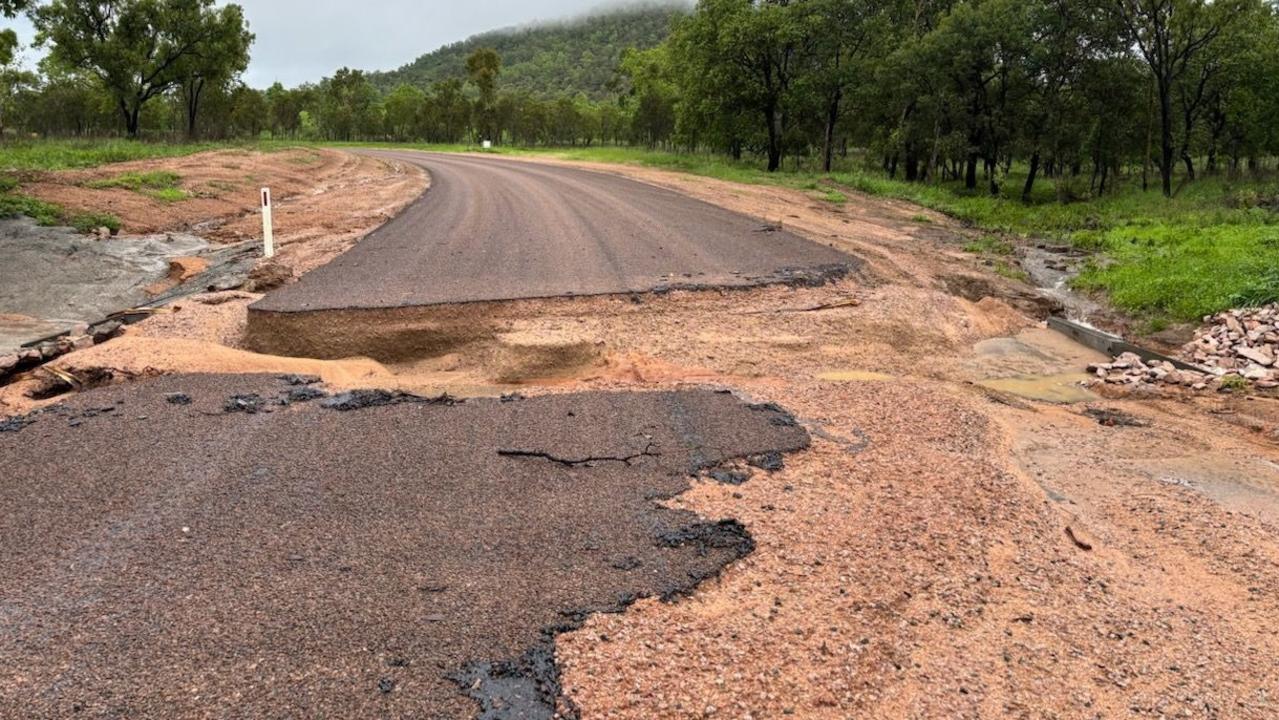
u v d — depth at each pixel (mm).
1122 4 28906
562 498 4203
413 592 3264
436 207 17375
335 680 2715
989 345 9008
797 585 3479
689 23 36062
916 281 11016
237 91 49062
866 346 8195
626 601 3254
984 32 30641
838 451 5109
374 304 8062
